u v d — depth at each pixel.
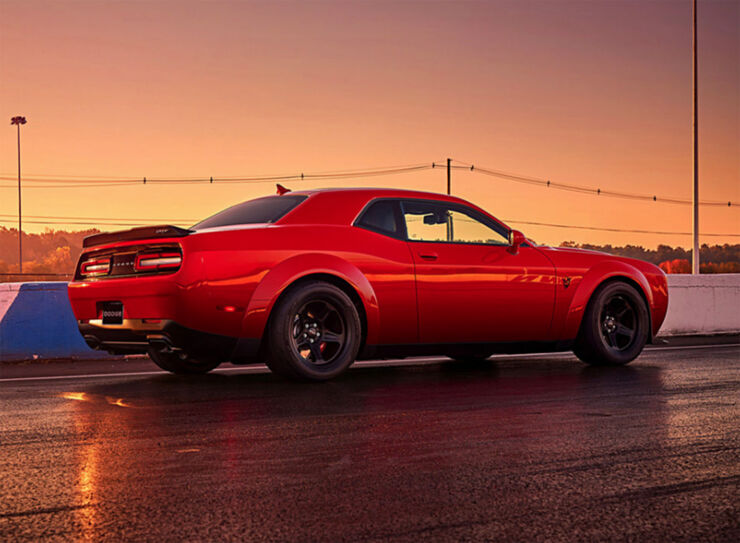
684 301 12.26
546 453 3.77
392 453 3.78
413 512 2.87
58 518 2.81
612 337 7.37
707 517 2.81
